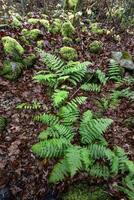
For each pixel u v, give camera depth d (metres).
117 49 2.70
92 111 1.94
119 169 1.53
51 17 3.08
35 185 1.46
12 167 1.52
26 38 2.48
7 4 3.36
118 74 2.30
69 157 1.45
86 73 2.24
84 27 2.88
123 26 3.28
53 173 1.42
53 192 1.43
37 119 1.75
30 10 3.38
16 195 1.42
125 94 2.08
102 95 2.10
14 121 1.80
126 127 1.84
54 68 2.18
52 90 2.07
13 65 2.12
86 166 1.46
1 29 2.46
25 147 1.63
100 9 3.49
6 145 1.64
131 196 1.38
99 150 1.56
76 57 2.42
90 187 1.45
